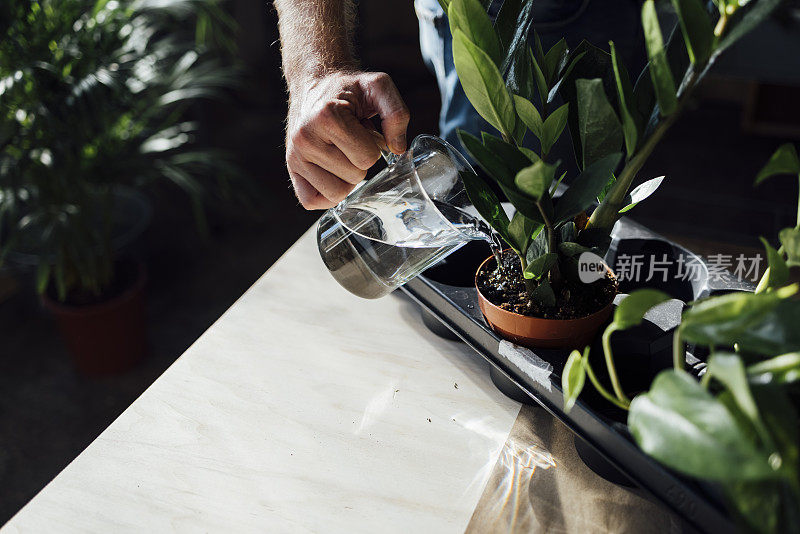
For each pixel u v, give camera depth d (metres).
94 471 0.69
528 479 0.68
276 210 2.44
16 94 1.39
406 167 0.67
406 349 0.83
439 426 0.73
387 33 3.26
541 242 0.65
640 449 0.59
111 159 1.60
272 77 2.96
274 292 0.92
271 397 0.77
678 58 0.59
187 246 2.30
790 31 1.50
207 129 2.40
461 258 0.85
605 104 0.54
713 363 0.40
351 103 0.73
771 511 0.39
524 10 0.64
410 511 0.65
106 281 1.72
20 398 1.79
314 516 0.65
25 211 1.73
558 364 0.69
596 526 0.63
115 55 1.51
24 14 1.36
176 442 0.72
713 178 2.50
